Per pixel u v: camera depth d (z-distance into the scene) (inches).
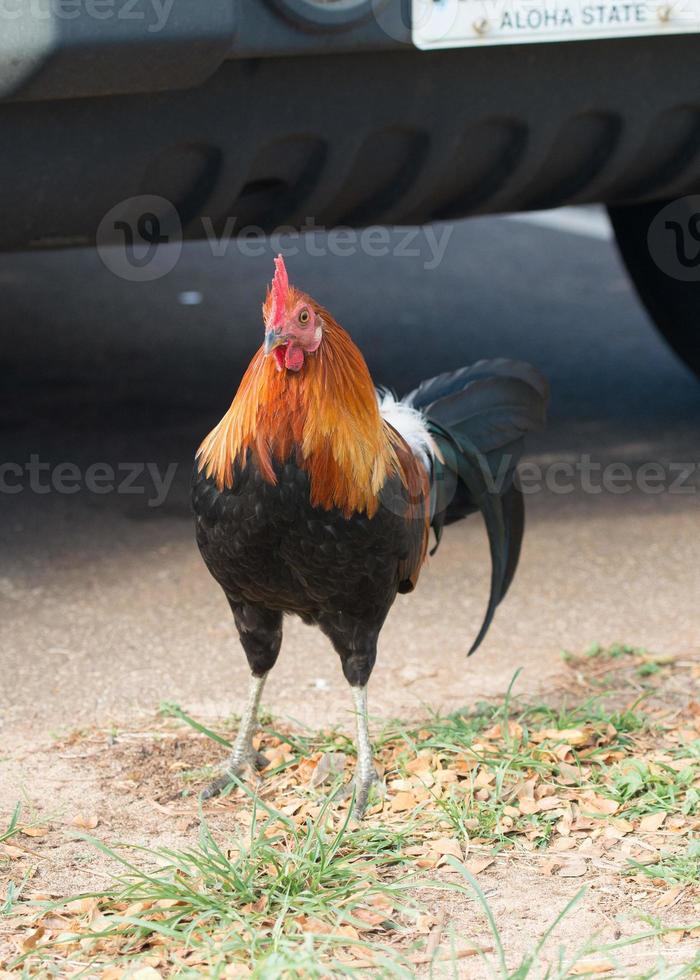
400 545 204.2
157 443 390.9
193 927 175.8
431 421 243.4
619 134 288.2
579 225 717.9
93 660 267.4
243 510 193.9
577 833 202.8
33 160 236.4
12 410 417.7
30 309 541.3
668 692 253.9
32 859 196.9
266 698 254.4
